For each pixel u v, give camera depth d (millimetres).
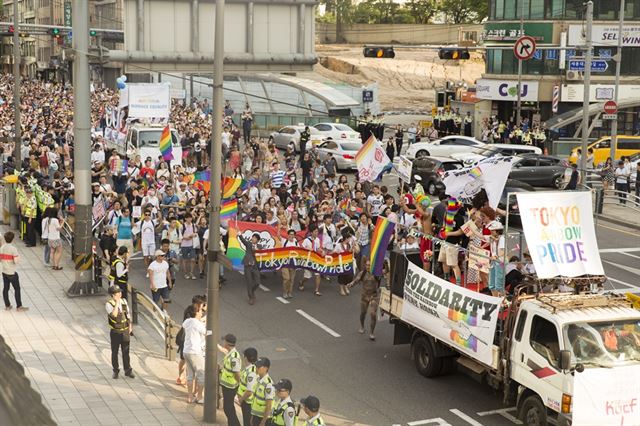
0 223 31344
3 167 37094
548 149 49375
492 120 56500
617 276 24047
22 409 1698
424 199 18969
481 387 16016
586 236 14367
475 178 16578
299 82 62406
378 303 18922
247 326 19875
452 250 16016
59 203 28328
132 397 14961
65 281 23266
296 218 25656
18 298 20172
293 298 22422
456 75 104312
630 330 12781
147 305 19000
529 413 13141
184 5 22562
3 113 55562
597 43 55719
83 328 19016
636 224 31688
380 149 26500
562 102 57344
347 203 26750
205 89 69688
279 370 16875
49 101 67625
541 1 56406
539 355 12844
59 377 15766
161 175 30594
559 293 13758
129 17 22109
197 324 14734
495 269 14398
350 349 18328
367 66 102875
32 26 58938
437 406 15016
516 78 57656
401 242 20734
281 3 23359
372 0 130625
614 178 36906
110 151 39812
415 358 16828
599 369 12234
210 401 13922
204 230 23484
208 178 31984
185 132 45094
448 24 118000
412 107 86938
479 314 14305
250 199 29859
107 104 55219
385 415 14547
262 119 59000
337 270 22406
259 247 23109
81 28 21125
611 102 38156
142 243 24250
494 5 58438
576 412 12117
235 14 23062
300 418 13578
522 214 14055
